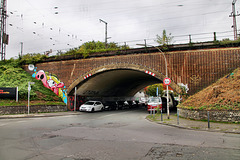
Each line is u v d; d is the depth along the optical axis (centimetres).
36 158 561
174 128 1186
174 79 2092
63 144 738
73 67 2711
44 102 2409
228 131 1023
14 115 1883
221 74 1912
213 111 1390
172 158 561
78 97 2947
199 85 1984
